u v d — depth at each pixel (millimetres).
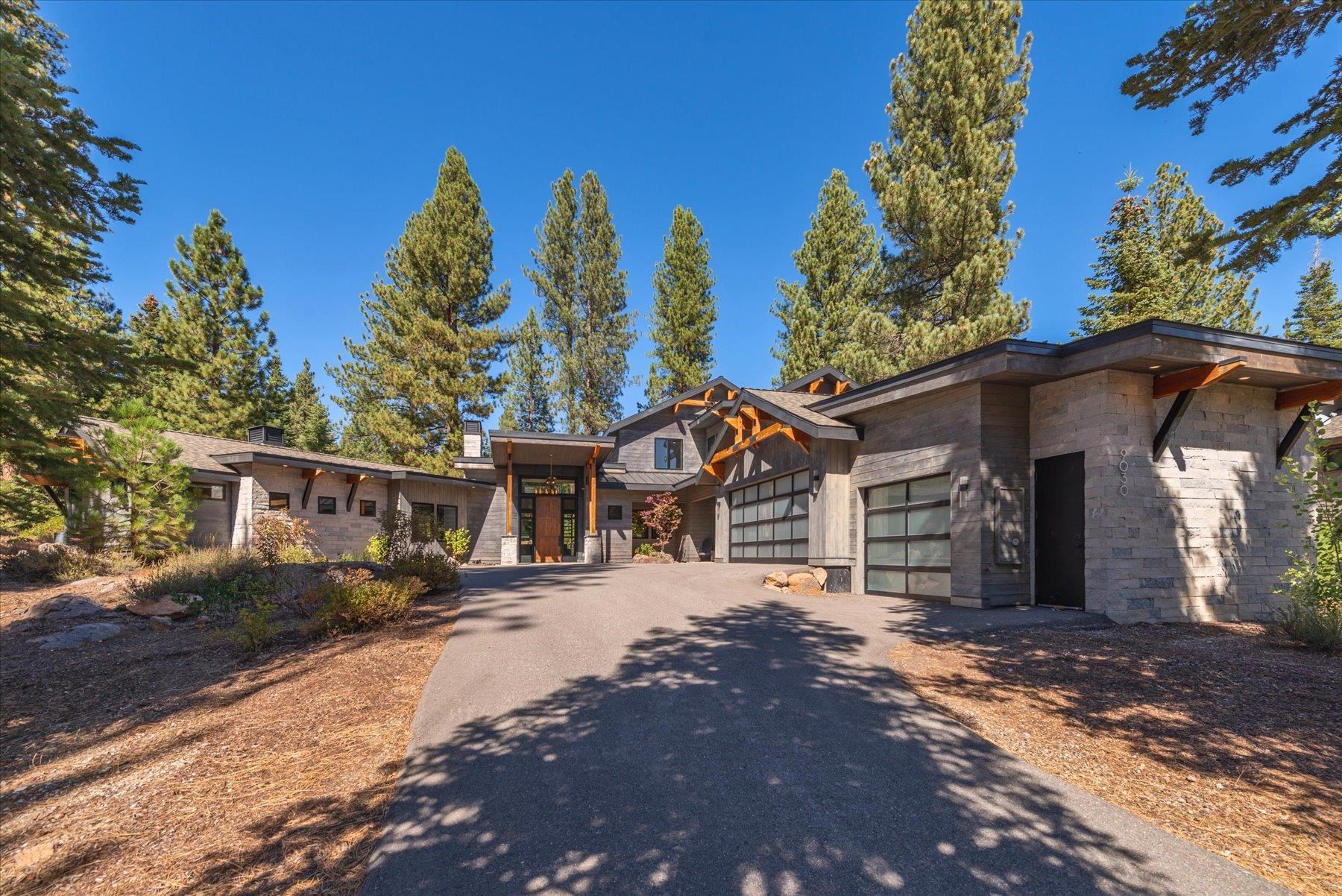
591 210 36500
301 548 16406
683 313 35969
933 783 3637
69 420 7926
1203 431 8891
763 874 2805
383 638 7461
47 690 6473
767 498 16438
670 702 5031
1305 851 2924
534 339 36125
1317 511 7906
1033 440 9461
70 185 7344
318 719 5109
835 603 10016
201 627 8867
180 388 27828
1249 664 5844
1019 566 9383
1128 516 8336
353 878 2965
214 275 29516
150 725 5328
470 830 3252
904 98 20984
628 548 24734
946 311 19922
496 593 10336
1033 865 2836
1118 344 7977
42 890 3053
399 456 29844
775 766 3885
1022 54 20031
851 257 29266
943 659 6258
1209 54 7012
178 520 13344
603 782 3725
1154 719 4543
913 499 10930
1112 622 8062
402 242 30922
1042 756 3984
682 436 26500
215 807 3771
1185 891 2650
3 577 11672
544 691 5379
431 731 4613
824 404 12547
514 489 23297
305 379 48875
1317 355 8375
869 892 2668
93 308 21453
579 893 2713
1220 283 23484
